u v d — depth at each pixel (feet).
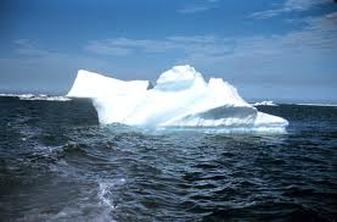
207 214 20.06
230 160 38.93
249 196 24.17
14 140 45.75
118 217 18.15
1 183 23.13
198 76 67.36
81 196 21.12
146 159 37.06
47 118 86.99
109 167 30.99
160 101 65.10
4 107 125.29
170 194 23.90
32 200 19.95
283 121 67.15
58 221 17.01
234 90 66.44
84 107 144.77
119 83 79.25
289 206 21.66
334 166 36.91
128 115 66.03
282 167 35.68
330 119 122.83
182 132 61.67
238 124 63.77
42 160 31.22
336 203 22.88
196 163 36.55
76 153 35.99
